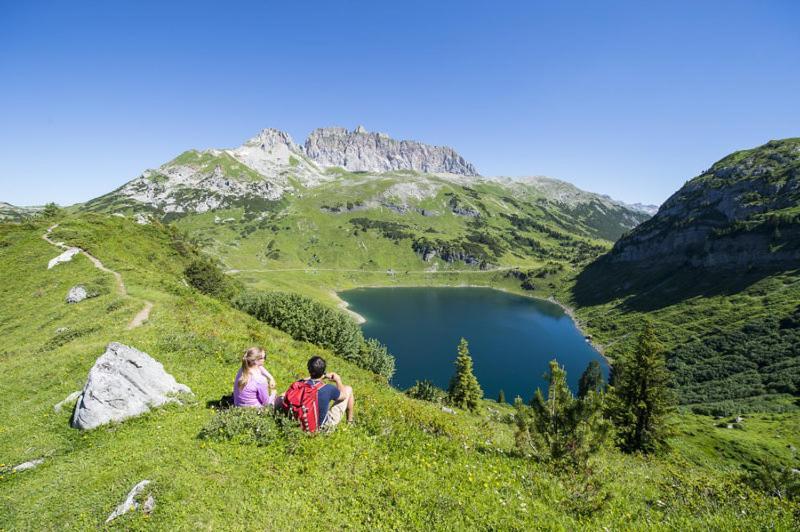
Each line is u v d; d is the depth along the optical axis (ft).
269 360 81.51
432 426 45.27
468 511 28.19
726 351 525.75
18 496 36.22
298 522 26.71
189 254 298.76
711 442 249.14
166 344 78.54
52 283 177.47
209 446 36.09
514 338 621.31
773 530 27.71
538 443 42.34
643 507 32.78
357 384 112.88
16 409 62.64
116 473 35.70
